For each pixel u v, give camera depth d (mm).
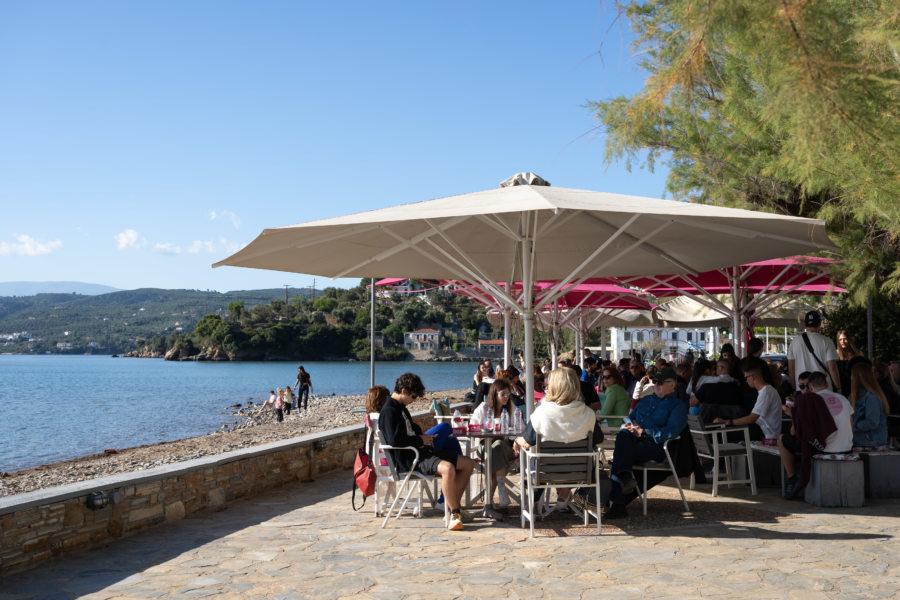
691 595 4266
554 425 5801
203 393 70500
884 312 10766
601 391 16906
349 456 10078
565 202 5141
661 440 6523
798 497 7270
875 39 3041
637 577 4648
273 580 4738
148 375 121375
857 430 7234
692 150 7062
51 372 135375
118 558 5324
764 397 7879
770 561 4941
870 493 7148
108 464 19891
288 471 8516
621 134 3908
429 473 6289
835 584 4414
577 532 5973
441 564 5066
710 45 3283
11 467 23328
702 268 8891
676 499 7289
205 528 6293
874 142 3211
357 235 7000
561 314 16531
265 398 62438
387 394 6816
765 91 3512
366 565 5070
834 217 6066
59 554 5316
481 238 7875
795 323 16734
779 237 6215
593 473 6438
